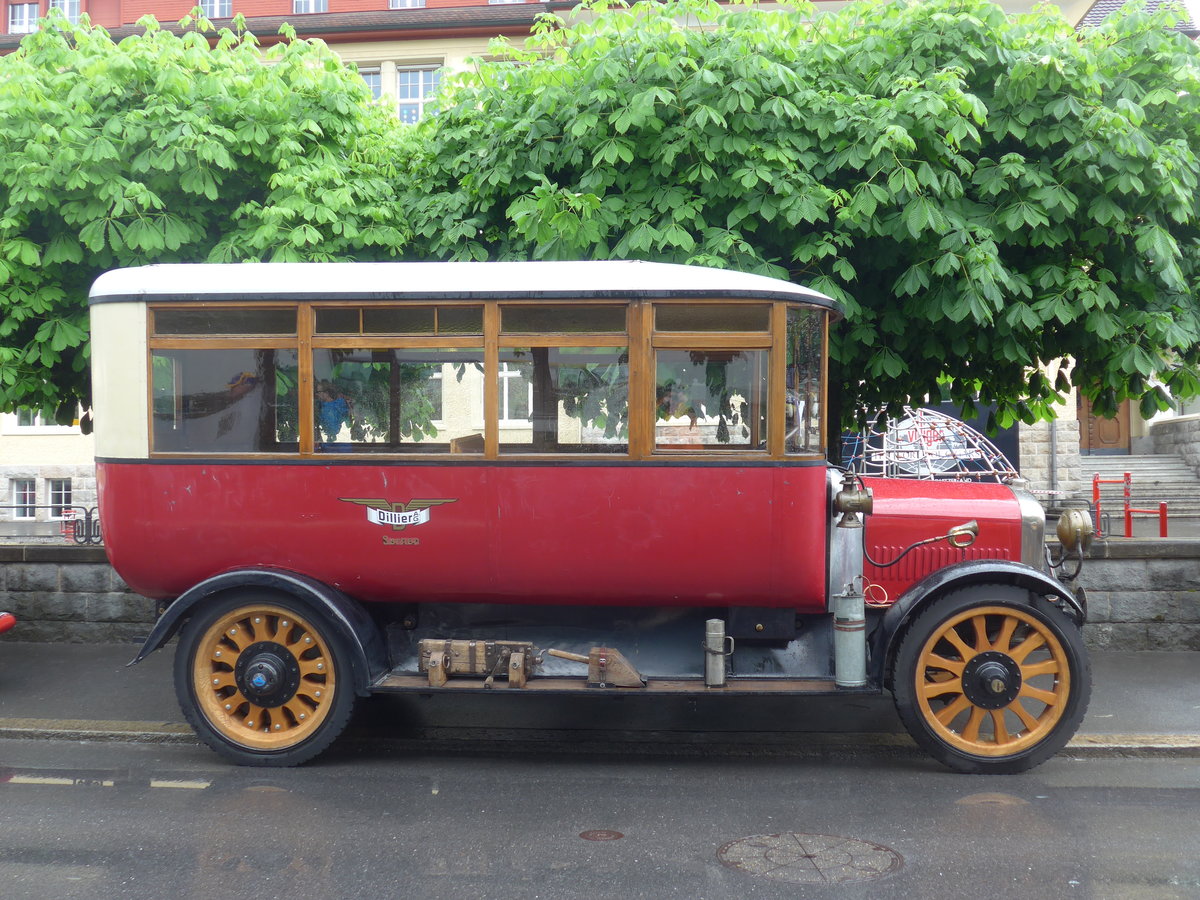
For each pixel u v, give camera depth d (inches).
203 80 295.9
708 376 215.9
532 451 217.9
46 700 274.8
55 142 278.7
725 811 191.8
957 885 156.1
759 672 224.7
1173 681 288.0
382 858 167.6
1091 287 263.7
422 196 311.1
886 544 236.8
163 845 173.6
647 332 215.2
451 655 220.8
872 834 178.5
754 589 216.8
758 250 279.9
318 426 222.5
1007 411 347.9
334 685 220.5
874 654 215.8
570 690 214.7
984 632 214.7
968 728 215.3
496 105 303.4
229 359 223.6
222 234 305.4
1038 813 189.8
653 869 162.6
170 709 266.2
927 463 669.3
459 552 219.1
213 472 222.5
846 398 347.9
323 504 221.0
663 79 269.1
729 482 214.1
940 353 286.7
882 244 275.4
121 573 227.9
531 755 232.2
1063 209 262.8
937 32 274.4
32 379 295.4
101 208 278.1
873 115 265.6
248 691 222.4
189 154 282.8
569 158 279.1
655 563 216.1
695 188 273.7
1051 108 265.9
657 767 222.8
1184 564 325.1
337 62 317.7
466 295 217.3
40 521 853.2
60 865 164.7
